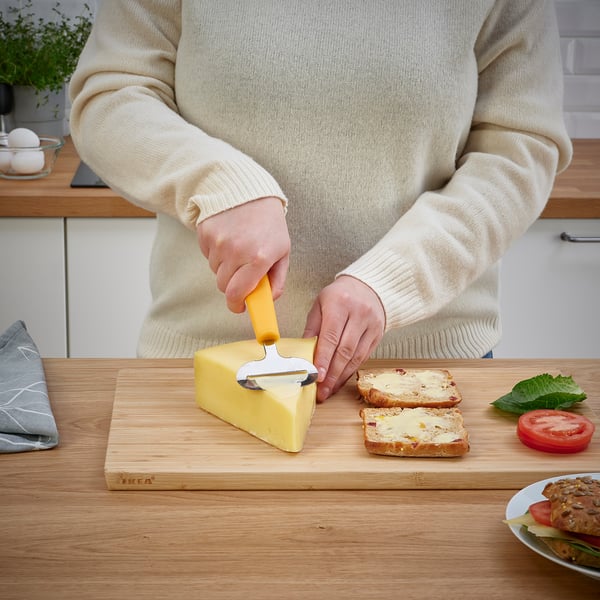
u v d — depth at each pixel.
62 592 0.74
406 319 1.09
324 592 0.75
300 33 1.11
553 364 1.21
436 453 0.94
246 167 1.00
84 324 1.95
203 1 1.12
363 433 1.00
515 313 2.00
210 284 1.21
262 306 0.98
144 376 1.14
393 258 1.08
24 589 0.74
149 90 1.15
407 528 0.84
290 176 1.15
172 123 1.08
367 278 1.07
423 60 1.11
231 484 0.91
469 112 1.18
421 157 1.17
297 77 1.11
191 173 1.01
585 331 2.01
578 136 2.41
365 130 1.13
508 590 0.75
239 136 1.14
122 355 1.98
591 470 0.93
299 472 0.91
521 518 0.79
